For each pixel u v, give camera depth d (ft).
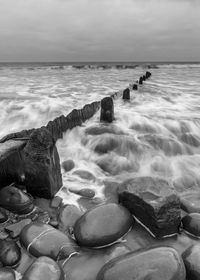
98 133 23.31
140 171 18.57
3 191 12.57
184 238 11.21
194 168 19.06
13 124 30.14
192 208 13.07
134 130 25.13
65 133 21.63
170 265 8.44
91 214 11.27
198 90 54.95
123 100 40.06
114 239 10.62
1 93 47.37
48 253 9.71
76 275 9.23
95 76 102.01
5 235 10.63
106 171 18.21
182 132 25.31
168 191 11.97
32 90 52.49
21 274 9.07
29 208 12.14
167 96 46.39
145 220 11.55
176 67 233.35
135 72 141.49
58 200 13.46
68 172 17.31
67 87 58.34
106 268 8.73
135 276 8.23
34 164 12.85
